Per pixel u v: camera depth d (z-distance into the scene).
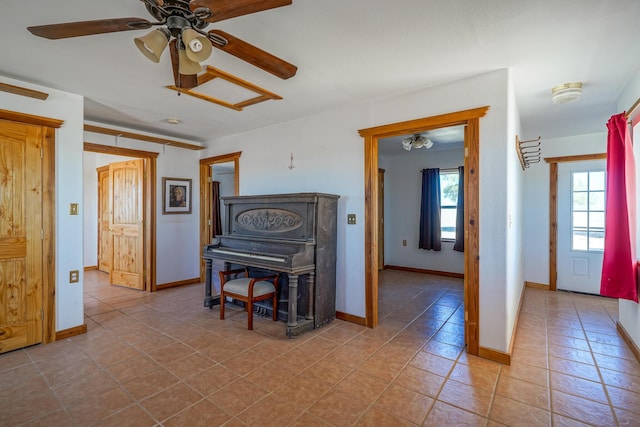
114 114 3.62
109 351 2.63
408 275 5.79
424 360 2.50
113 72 2.51
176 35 1.61
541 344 2.82
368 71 2.50
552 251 4.72
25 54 2.21
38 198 2.77
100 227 6.12
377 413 1.86
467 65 2.40
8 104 2.61
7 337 2.60
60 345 2.74
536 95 3.02
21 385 2.12
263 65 2.07
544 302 4.11
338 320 3.39
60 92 2.88
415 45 2.11
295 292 2.95
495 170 2.48
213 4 1.36
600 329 3.17
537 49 2.16
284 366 2.40
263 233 3.57
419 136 4.46
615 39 2.03
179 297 4.23
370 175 3.17
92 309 3.72
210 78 2.59
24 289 2.70
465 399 1.99
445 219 5.86
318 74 2.56
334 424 1.76
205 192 5.18
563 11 1.73
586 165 4.50
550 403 1.96
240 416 1.82
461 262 5.59
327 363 2.45
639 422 1.78
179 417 1.81
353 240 3.31
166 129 4.30
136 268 4.62
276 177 4.02
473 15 1.77
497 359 2.47
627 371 2.34
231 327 3.18
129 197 4.70
